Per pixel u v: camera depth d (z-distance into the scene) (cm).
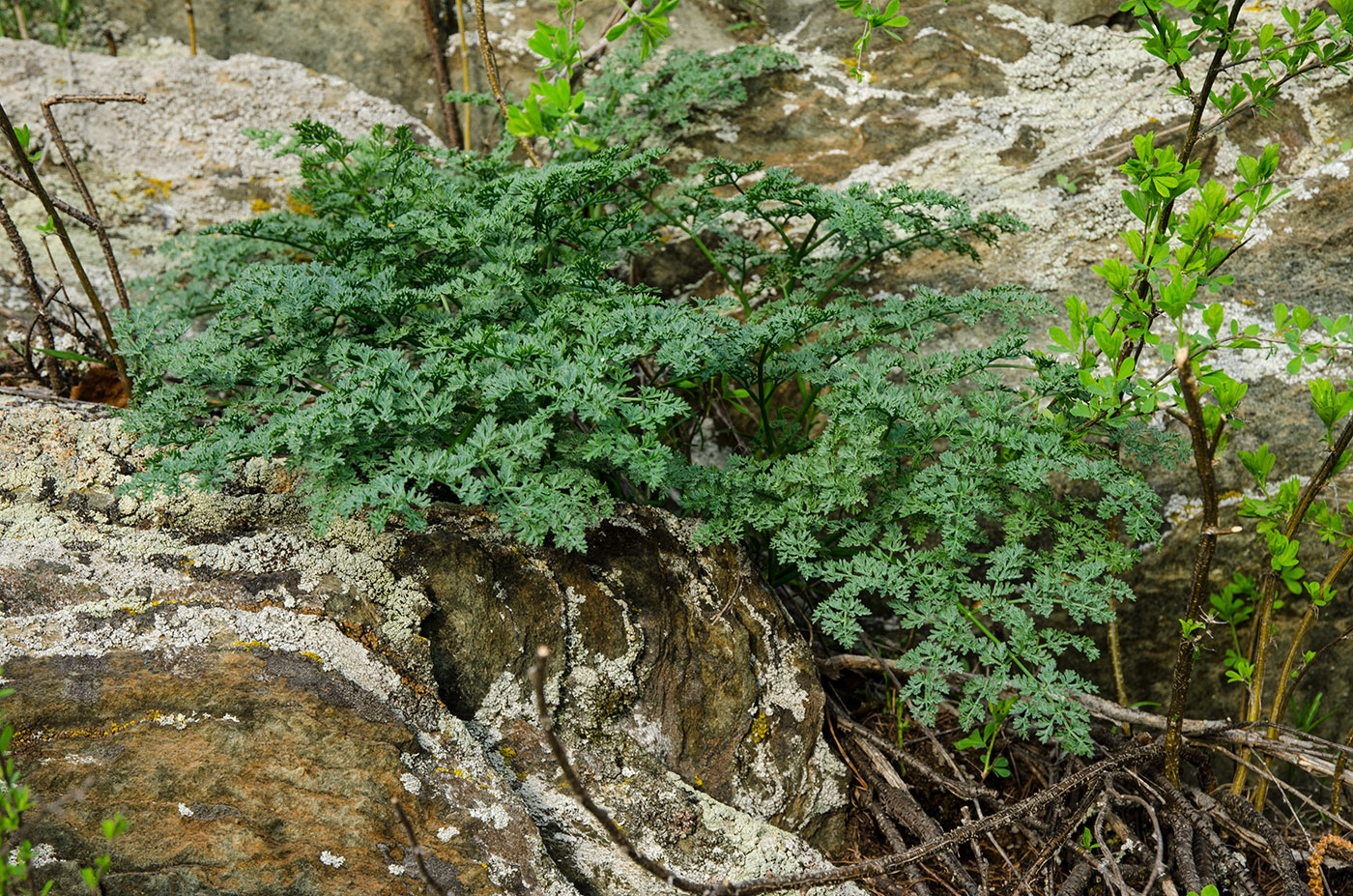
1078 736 212
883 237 294
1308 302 318
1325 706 314
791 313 231
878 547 252
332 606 206
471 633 219
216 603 199
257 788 179
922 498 234
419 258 287
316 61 388
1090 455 247
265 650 194
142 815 172
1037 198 342
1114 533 268
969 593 230
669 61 358
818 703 252
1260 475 224
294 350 235
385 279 244
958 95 364
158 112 355
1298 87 346
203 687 185
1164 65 360
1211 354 307
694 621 244
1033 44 371
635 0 374
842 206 268
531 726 220
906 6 380
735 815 223
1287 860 225
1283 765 305
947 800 262
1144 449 250
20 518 208
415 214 267
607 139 347
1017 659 227
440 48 388
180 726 181
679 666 238
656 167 280
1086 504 254
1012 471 231
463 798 190
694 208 303
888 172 350
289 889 173
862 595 310
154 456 220
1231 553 302
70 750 174
